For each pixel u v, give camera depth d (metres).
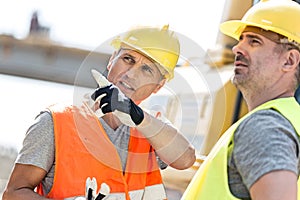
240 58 2.62
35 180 2.66
